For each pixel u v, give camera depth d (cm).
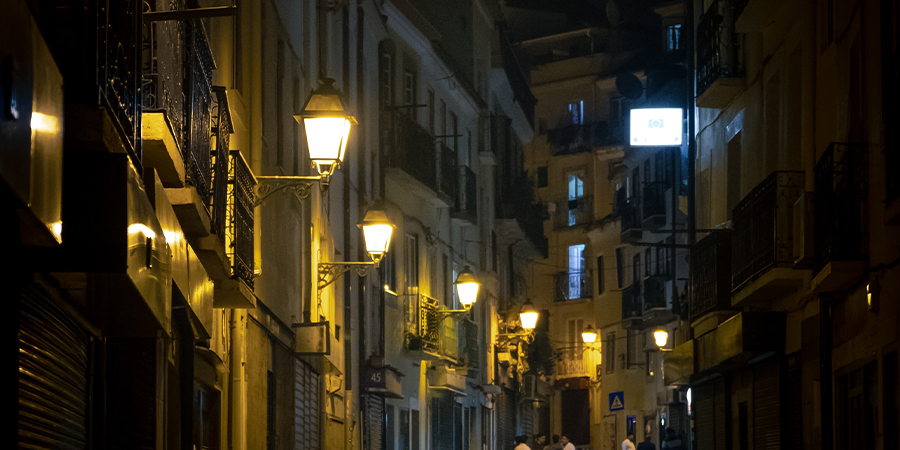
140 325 627
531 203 4541
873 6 1102
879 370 1052
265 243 1387
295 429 1595
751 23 1584
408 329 2727
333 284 2038
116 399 694
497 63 3931
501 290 4194
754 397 1664
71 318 576
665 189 4422
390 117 2617
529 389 4722
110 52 526
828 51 1301
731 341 1570
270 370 1432
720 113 1938
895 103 927
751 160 1709
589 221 5512
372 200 2470
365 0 2370
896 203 914
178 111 772
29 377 491
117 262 506
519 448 2527
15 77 355
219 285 1009
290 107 1661
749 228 1545
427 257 2953
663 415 4362
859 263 1127
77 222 505
